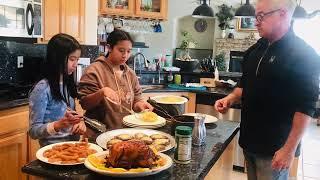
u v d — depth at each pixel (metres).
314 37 6.88
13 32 2.55
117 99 1.88
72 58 1.70
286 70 1.61
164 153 1.36
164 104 2.03
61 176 1.12
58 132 1.59
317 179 3.56
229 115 3.63
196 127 1.51
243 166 3.55
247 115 1.83
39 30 2.84
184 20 7.34
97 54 3.66
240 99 2.02
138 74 4.39
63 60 1.67
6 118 2.27
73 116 1.50
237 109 3.57
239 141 1.93
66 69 1.69
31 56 3.04
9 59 2.82
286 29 1.65
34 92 1.63
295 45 1.61
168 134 1.59
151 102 2.09
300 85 1.56
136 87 2.23
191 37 7.32
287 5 1.61
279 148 1.67
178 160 1.28
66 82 1.75
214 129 1.84
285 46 1.65
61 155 1.24
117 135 1.53
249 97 1.81
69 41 1.68
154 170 1.10
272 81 1.67
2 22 2.44
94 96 1.88
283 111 1.65
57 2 3.06
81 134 1.63
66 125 1.49
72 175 1.13
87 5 3.56
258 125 1.75
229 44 6.88
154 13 4.62
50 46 1.68
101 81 2.02
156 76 4.52
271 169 1.72
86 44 3.58
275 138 1.69
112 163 1.13
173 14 6.79
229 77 4.62
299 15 3.16
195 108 3.89
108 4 4.35
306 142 5.11
